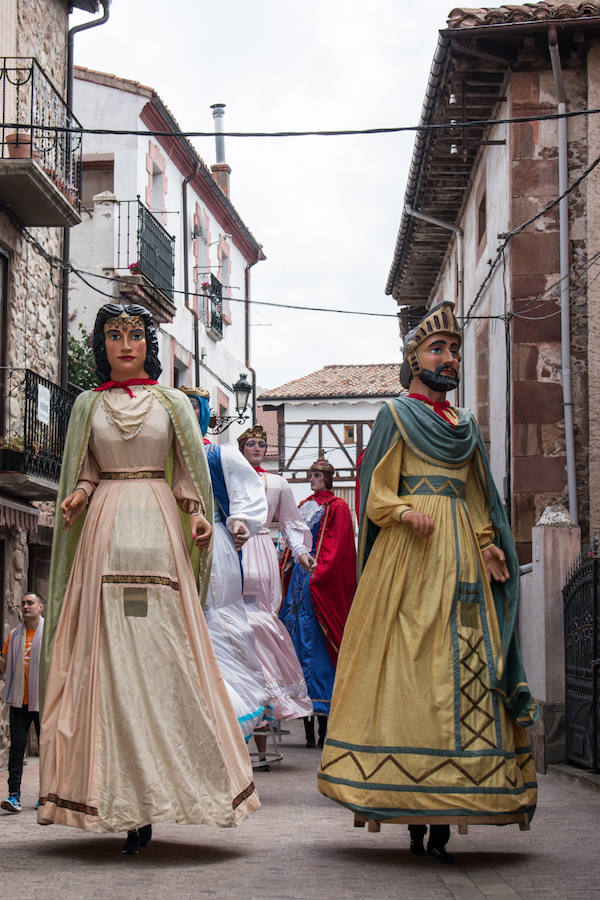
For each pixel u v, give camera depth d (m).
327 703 12.77
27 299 16.19
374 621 6.73
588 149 16.27
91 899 5.30
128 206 22.72
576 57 16.44
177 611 6.57
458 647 6.57
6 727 14.70
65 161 17.14
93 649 6.40
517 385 16.11
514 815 6.42
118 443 6.70
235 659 8.31
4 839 7.19
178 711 6.39
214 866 6.18
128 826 6.13
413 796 6.33
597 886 5.79
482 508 7.07
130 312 6.90
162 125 25.84
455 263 23.94
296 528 11.09
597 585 10.84
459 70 16.78
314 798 9.03
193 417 6.94
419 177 21.61
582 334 16.08
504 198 17.20
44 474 15.54
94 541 6.60
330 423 48.59
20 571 15.81
